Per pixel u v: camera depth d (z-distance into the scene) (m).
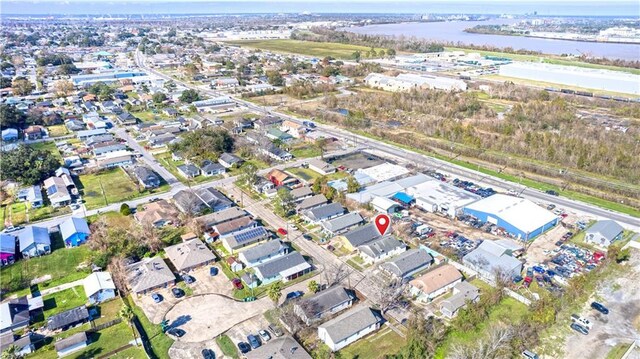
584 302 56.31
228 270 63.06
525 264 64.12
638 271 63.03
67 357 47.31
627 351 47.81
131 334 50.88
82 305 55.66
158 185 91.50
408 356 45.78
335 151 111.31
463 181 92.81
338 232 72.88
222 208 80.31
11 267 63.62
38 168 91.69
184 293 58.06
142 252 65.94
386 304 54.53
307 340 49.84
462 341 49.41
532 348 48.47
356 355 47.66
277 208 79.38
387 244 66.62
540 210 76.19
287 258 63.00
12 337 49.06
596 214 79.19
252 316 53.84
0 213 79.69
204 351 48.06
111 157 102.38
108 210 80.50
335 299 54.38
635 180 90.94
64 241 69.12
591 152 99.62
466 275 62.31
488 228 74.06
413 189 86.25
